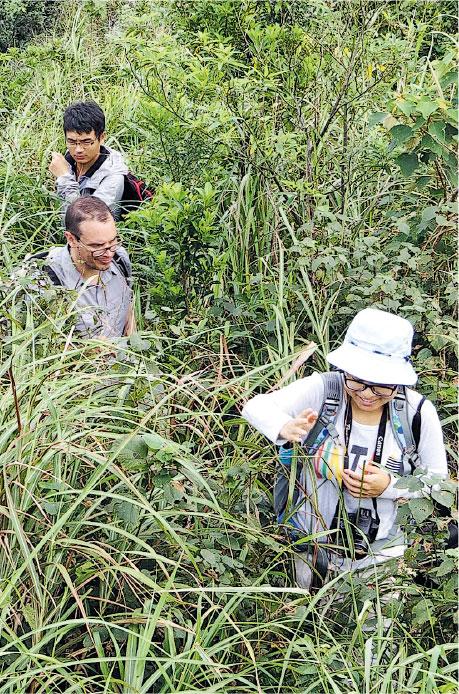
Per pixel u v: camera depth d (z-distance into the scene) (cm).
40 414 287
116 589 296
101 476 296
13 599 274
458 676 288
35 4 1050
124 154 645
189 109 521
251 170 517
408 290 424
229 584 292
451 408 413
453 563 287
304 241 438
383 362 298
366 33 539
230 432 397
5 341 313
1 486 272
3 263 486
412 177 527
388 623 309
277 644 297
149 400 321
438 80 451
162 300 453
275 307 414
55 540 269
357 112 564
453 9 721
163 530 273
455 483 294
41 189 585
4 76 812
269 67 530
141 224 479
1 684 253
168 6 591
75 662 244
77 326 383
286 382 394
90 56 851
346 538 316
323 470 311
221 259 477
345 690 286
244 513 332
